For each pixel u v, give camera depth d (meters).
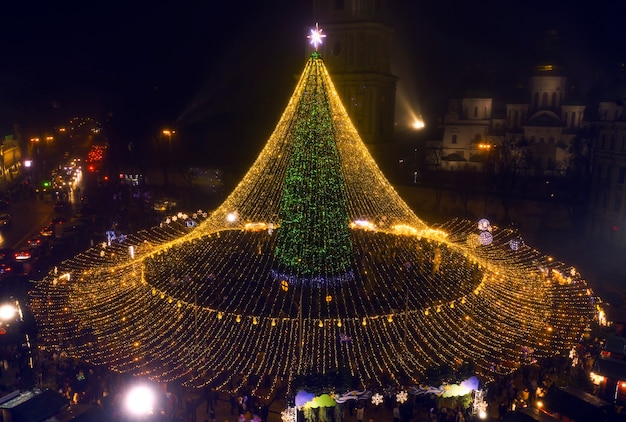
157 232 53.62
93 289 36.75
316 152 34.91
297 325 31.11
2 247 52.03
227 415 25.11
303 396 23.78
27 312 33.16
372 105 78.94
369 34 78.06
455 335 30.91
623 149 55.47
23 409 21.00
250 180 45.72
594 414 22.53
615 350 26.92
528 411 21.98
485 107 93.31
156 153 84.56
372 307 33.28
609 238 56.94
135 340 30.33
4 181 82.50
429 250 44.28
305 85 34.47
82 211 65.50
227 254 42.06
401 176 82.00
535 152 87.56
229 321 31.66
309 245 35.53
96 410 22.08
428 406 25.48
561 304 35.38
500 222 63.25
